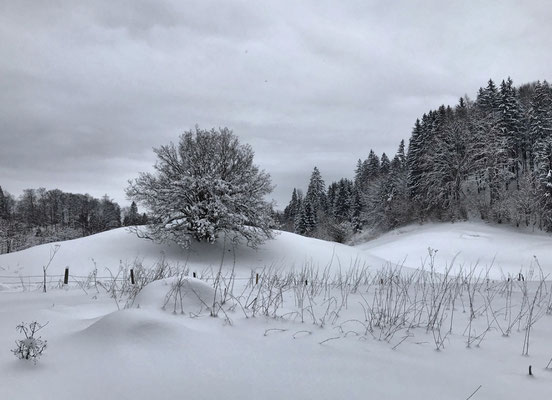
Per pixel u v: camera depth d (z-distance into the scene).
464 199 61.81
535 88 73.12
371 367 3.42
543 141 59.34
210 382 2.96
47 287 10.53
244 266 26.30
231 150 30.53
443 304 6.21
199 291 5.25
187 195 28.50
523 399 2.86
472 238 49.09
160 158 29.72
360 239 72.69
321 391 2.88
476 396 2.89
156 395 2.74
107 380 2.95
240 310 5.16
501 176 58.69
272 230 30.80
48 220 104.69
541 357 3.83
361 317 5.20
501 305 6.21
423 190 65.00
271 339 4.05
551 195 50.12
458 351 3.97
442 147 61.38
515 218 54.47
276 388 2.91
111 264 24.73
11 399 2.65
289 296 6.82
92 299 6.69
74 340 3.81
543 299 6.64
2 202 105.69
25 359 3.32
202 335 3.92
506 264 39.03
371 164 102.00
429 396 2.87
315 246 32.19
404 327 4.77
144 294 5.15
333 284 8.91
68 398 2.69
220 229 29.42
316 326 4.64
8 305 6.06
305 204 86.00
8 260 24.59
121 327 3.84
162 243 29.03
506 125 65.19
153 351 3.46
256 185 30.14
